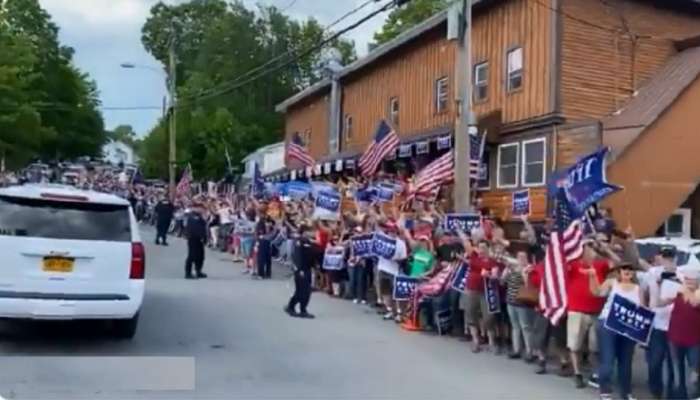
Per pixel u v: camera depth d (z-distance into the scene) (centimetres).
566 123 1969
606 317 887
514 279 1088
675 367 955
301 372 939
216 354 1016
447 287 1259
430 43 2603
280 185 2752
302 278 1384
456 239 1345
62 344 1024
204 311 1362
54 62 6612
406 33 2698
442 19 2402
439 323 1273
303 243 1396
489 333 1158
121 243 988
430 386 901
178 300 1480
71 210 984
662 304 907
